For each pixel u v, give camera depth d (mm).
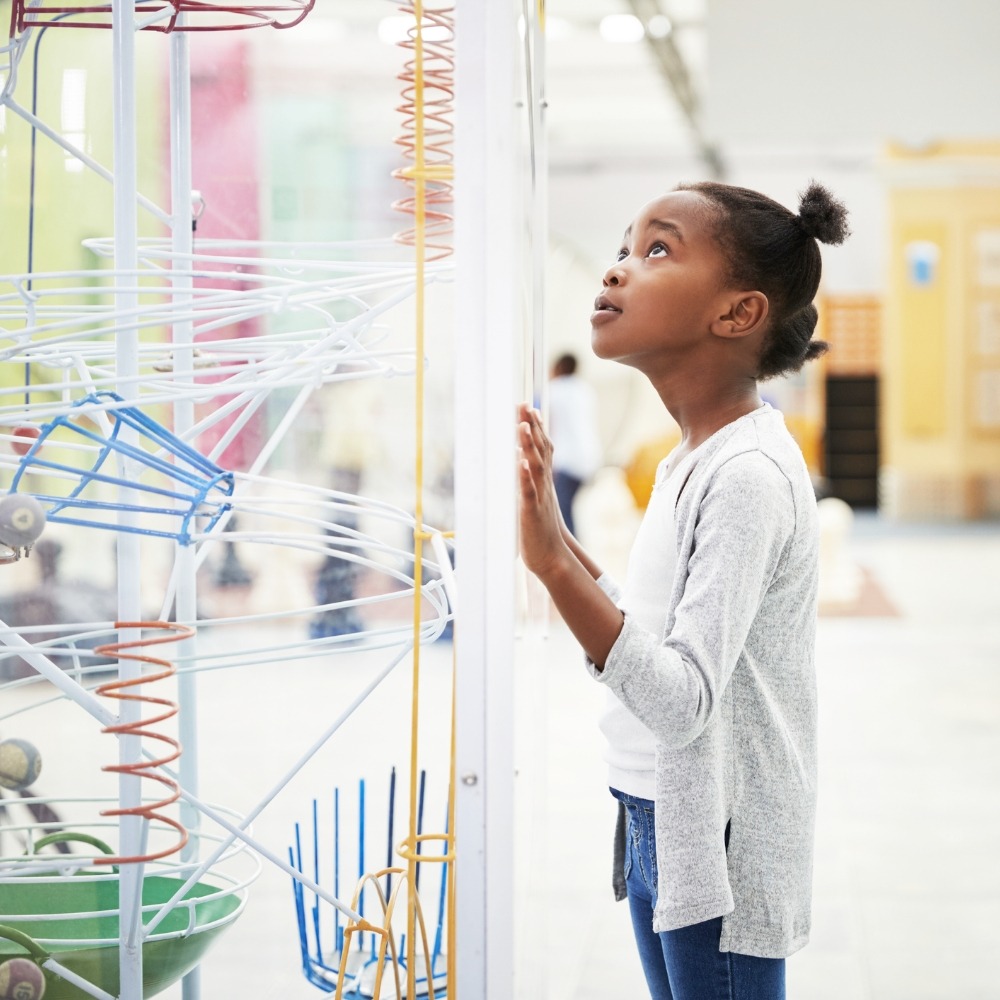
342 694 1629
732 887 998
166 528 1732
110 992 1050
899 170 10914
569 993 2068
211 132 1390
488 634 873
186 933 1061
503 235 865
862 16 4902
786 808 1013
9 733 1509
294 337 1214
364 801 1395
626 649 875
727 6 4961
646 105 8906
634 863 1094
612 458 10461
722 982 1008
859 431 11945
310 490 1104
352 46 1367
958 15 4863
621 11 6312
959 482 11164
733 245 1042
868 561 8117
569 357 7000
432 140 1349
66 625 995
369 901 1396
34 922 1165
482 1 865
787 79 4977
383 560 1895
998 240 10953
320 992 1283
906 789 3219
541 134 1147
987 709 4070
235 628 2352
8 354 1056
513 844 879
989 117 4895
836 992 2080
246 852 1347
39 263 1376
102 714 1004
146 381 1015
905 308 11141
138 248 1109
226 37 1377
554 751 3553
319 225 1402
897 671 4699
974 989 2086
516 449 879
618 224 11234
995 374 11102
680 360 1070
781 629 1023
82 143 1366
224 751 1538
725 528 945
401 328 1297
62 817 1519
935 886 2559
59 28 1336
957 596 6562
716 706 911
